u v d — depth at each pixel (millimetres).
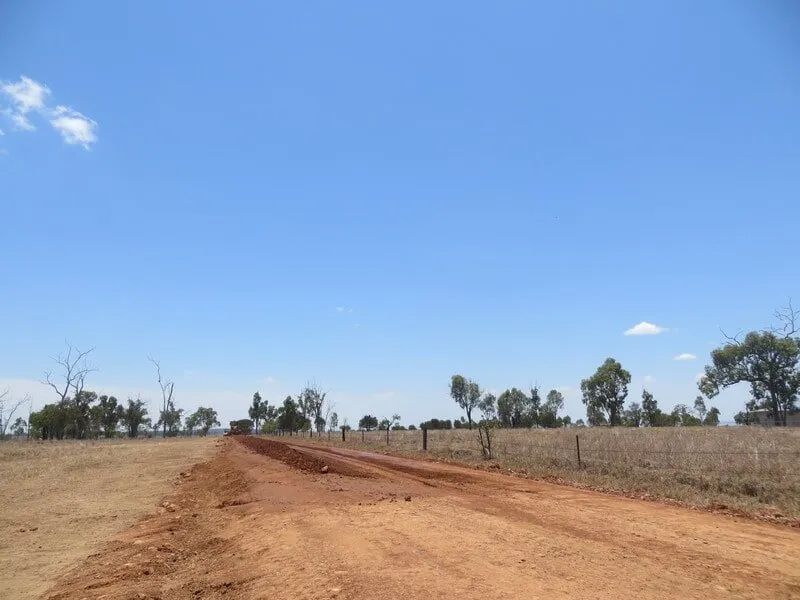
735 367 66375
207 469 24719
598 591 5922
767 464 15812
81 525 12203
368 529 9273
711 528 9320
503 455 24031
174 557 9250
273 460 24500
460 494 13555
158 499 16031
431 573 6637
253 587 6930
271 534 9547
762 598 5805
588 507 11453
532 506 11562
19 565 8961
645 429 42906
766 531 9164
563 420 81500
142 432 117625
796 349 62062
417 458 26781
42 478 21844
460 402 83750
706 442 23875
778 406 64250
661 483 14477
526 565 6922
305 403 87625
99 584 7613
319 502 12500
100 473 23594
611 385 75250
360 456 28312
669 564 7000
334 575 6742
